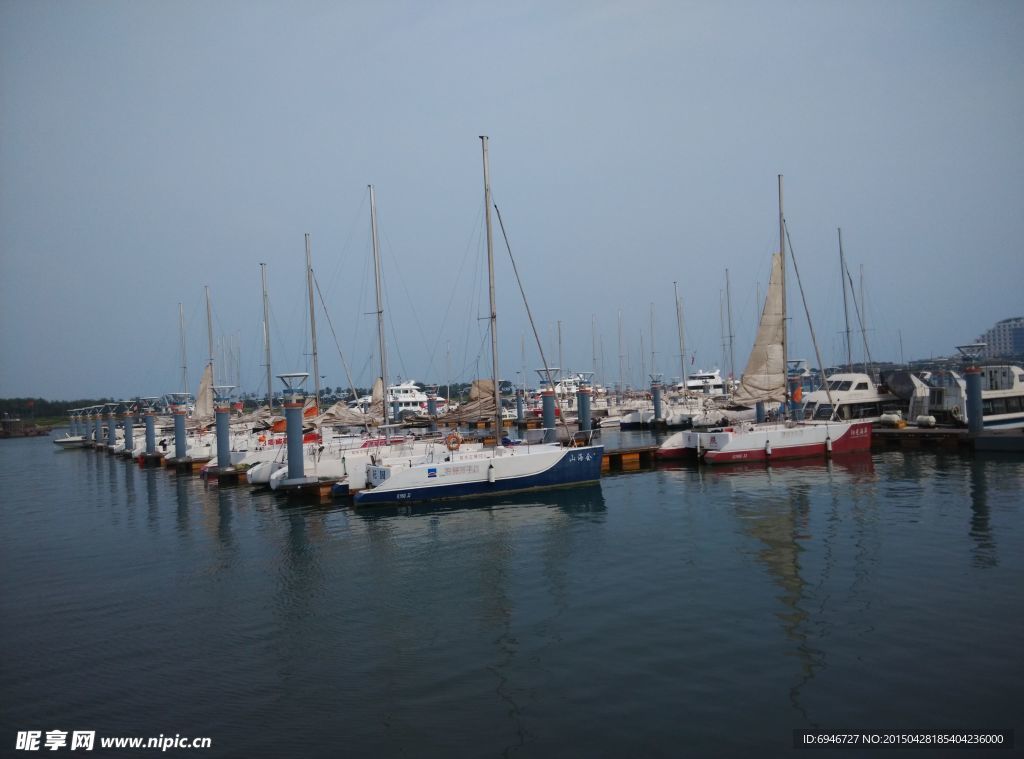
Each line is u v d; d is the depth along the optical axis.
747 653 10.91
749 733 8.61
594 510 23.77
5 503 33.53
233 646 12.77
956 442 34.31
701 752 8.25
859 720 8.80
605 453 34.53
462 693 10.19
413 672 11.05
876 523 19.36
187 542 22.30
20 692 11.14
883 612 12.39
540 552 18.28
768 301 35.66
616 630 12.23
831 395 41.47
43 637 13.73
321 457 31.23
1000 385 39.44
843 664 10.36
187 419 56.69
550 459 27.38
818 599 13.24
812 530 18.92
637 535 19.59
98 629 14.11
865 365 54.59
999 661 10.27
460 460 26.84
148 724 9.88
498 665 11.09
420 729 9.23
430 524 22.64
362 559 18.67
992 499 21.95
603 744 8.55
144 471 45.53
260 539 22.05
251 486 34.22
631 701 9.59
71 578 18.33
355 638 12.77
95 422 76.25
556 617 13.14
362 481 28.50
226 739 9.32
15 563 20.34
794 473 29.48
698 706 9.34
